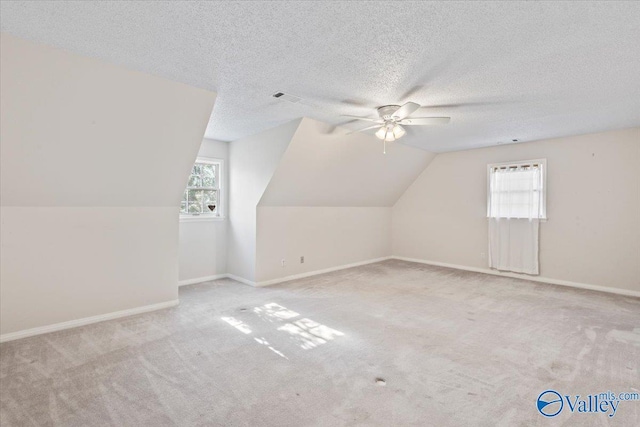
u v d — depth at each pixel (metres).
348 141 4.66
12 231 2.88
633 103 3.33
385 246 7.08
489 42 2.13
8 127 2.41
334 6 1.75
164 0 1.70
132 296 3.58
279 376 2.29
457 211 6.15
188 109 3.05
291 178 4.66
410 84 2.82
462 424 1.81
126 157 3.12
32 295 3.00
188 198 4.92
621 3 1.71
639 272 4.29
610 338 2.94
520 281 5.12
